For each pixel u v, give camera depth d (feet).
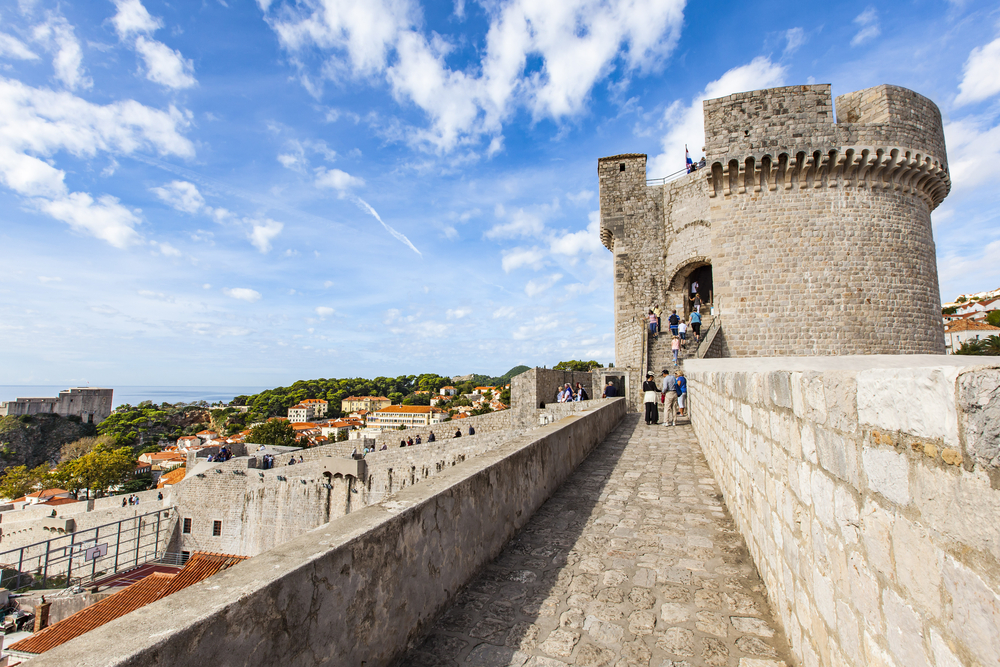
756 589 12.72
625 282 92.58
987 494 3.87
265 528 91.30
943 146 70.74
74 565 95.96
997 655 3.69
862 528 6.44
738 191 71.87
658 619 11.35
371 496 82.69
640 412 68.80
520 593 12.75
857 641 6.59
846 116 71.77
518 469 18.06
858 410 6.56
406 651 9.85
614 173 95.35
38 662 4.37
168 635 4.95
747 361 21.57
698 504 20.51
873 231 68.39
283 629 6.59
